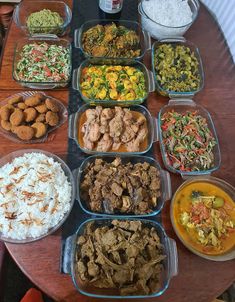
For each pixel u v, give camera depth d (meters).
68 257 1.03
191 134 1.29
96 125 1.22
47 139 1.25
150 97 1.40
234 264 1.07
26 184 1.10
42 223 1.05
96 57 1.40
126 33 1.49
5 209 1.05
